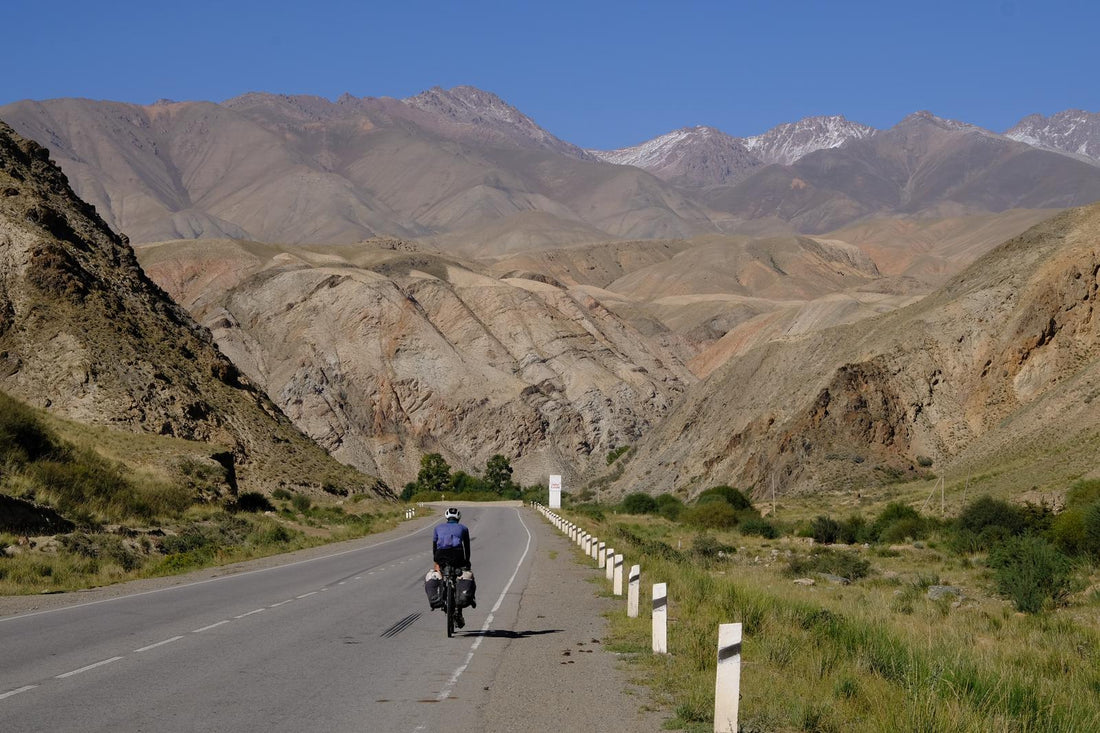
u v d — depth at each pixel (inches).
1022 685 396.5
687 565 1098.7
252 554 1338.6
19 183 2938.0
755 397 4111.7
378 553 1430.9
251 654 507.8
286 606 733.3
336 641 558.3
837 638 528.7
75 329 2447.1
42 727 339.9
